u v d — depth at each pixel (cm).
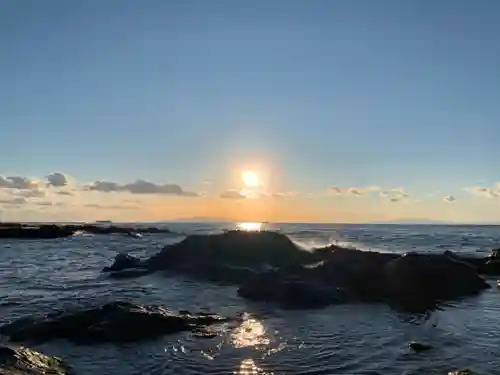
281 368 1043
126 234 8331
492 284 2248
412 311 1653
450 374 969
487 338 1300
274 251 2503
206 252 2548
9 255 4028
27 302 1752
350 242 6016
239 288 1955
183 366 1058
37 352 1066
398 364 1063
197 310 1602
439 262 2086
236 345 1211
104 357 1113
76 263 3316
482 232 11862
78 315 1330
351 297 1831
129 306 1393
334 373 1007
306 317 1530
